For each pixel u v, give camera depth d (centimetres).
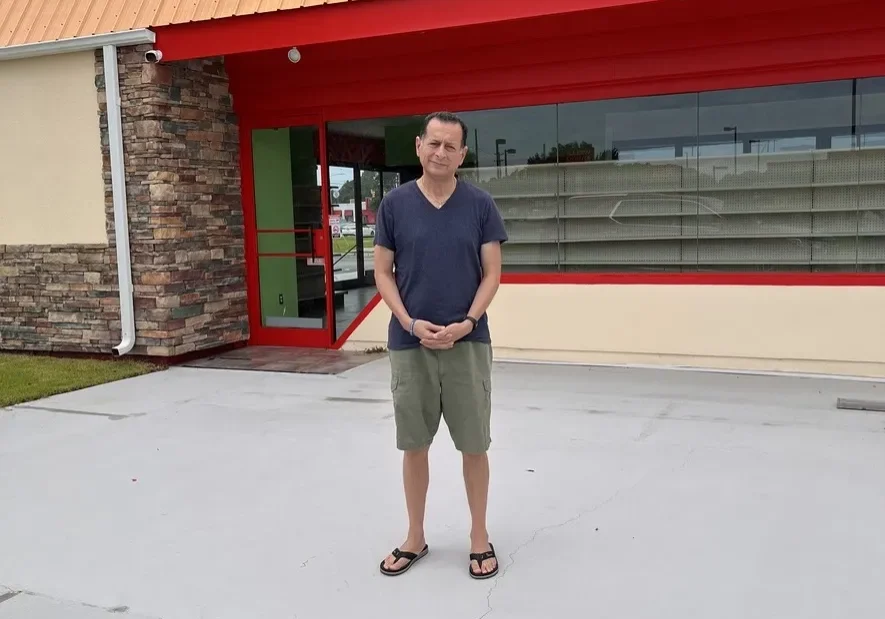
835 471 432
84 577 337
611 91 694
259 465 471
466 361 318
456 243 313
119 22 744
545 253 745
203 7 715
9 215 824
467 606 304
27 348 836
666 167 692
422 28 637
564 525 372
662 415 552
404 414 323
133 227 759
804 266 662
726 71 653
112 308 782
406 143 776
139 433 546
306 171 828
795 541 348
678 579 319
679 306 690
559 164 727
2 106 807
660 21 650
